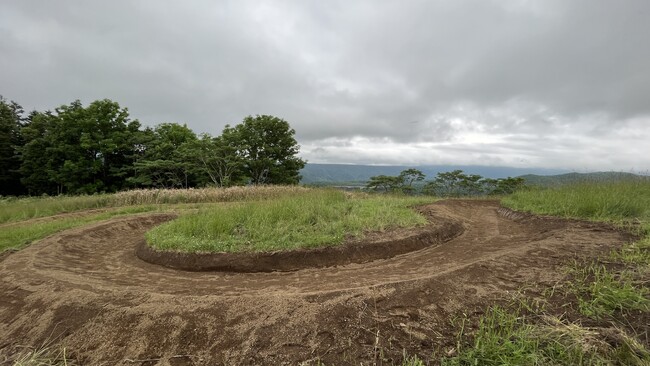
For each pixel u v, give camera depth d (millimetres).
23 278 5195
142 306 4027
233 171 26797
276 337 3430
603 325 3129
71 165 24094
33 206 13594
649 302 3324
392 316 3615
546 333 3039
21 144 30656
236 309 3881
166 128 30266
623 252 4742
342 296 3984
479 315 3551
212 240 7055
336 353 3164
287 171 29422
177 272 6250
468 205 13336
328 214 8578
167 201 16312
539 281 4117
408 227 7930
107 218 11828
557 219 8141
